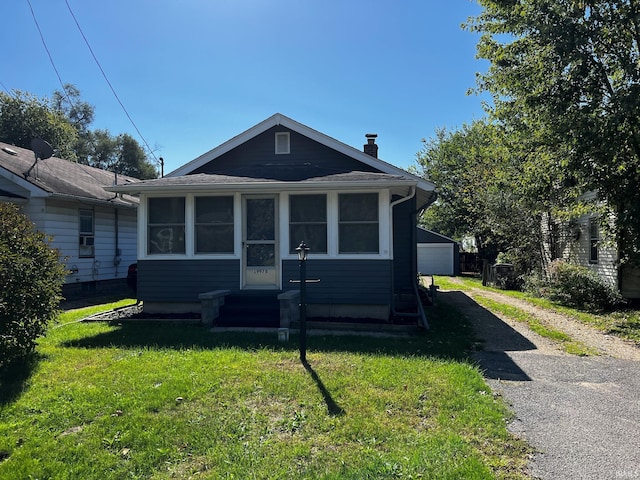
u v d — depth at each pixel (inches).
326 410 156.5
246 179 345.4
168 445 131.9
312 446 131.2
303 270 224.4
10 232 222.1
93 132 1549.0
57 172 568.7
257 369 202.8
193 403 163.3
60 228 495.5
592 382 197.6
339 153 421.4
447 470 115.3
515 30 350.6
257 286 345.4
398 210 429.1
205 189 335.6
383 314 329.4
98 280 565.0
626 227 329.4
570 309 413.4
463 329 313.1
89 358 225.0
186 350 241.6
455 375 195.3
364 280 330.3
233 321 319.6
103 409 157.6
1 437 137.1
